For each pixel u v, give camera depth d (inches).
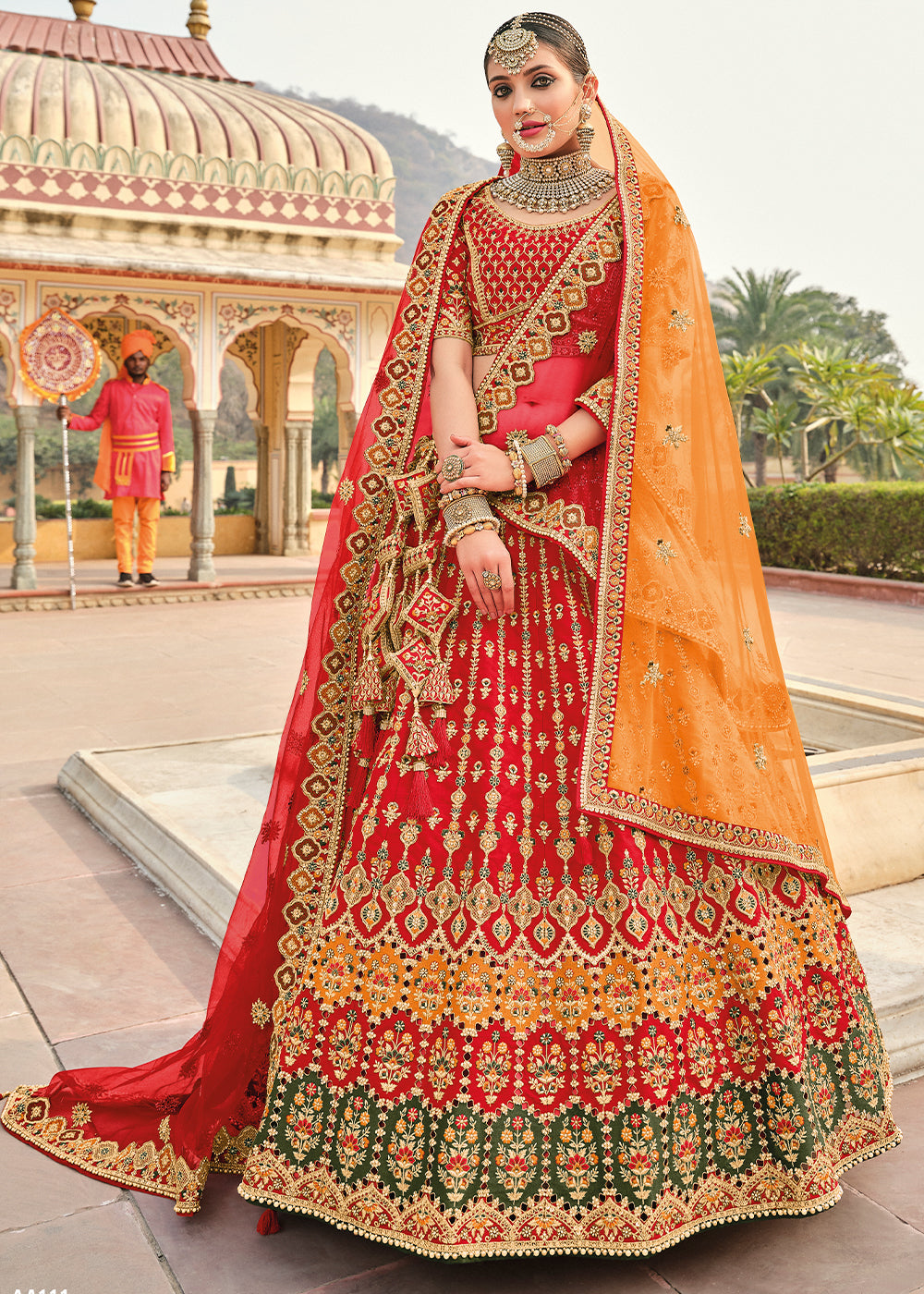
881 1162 73.1
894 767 123.7
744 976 63.1
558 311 66.2
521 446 65.0
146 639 306.7
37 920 115.6
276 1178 61.1
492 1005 59.0
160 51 438.3
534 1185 57.5
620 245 66.2
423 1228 56.8
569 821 61.9
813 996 66.6
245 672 258.7
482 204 69.3
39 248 348.5
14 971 102.7
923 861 120.2
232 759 168.6
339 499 72.7
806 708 166.6
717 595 65.4
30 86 368.2
